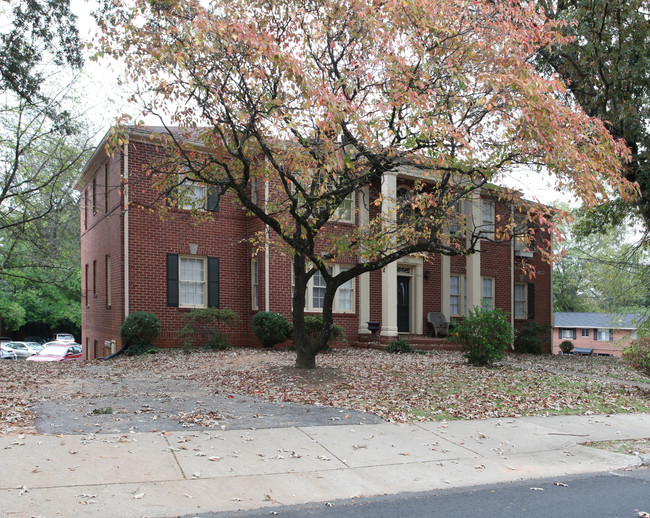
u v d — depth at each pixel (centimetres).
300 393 983
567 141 917
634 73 1477
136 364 1391
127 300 1653
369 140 880
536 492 556
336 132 925
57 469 540
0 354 3058
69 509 452
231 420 771
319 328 1688
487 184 1105
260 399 927
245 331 1875
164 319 1714
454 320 2219
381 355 1664
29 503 457
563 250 933
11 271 2850
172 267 1734
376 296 2072
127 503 473
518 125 892
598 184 908
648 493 558
